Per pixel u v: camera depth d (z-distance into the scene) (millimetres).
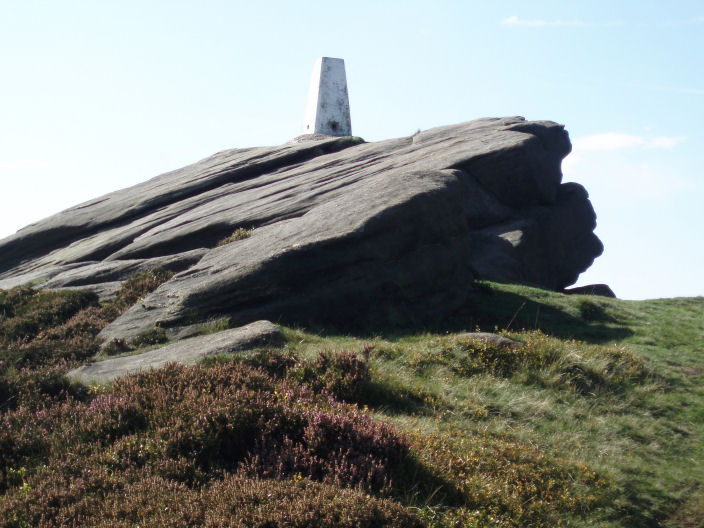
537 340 18375
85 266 33312
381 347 17156
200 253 28641
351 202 24125
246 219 31922
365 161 39156
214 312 20516
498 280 29516
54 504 7699
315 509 7309
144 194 43312
